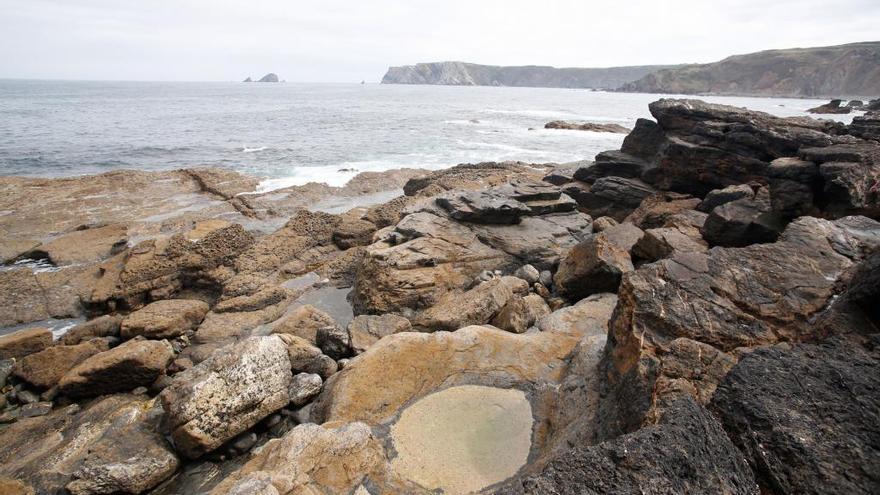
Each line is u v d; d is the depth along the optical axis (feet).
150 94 565.12
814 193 46.78
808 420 13.14
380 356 31.58
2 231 73.05
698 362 22.48
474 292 45.80
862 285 22.31
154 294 55.31
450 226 58.03
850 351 15.85
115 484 26.40
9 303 53.72
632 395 22.48
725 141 66.90
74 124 222.07
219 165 130.72
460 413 28.07
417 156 150.51
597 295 42.98
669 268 28.55
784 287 26.68
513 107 406.41
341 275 59.82
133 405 36.76
